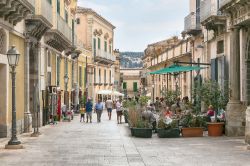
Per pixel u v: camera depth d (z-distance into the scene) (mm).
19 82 20891
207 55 25422
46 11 23297
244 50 18750
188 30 27953
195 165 11391
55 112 29141
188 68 23016
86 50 49875
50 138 18531
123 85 87438
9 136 18906
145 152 13906
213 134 18312
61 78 33812
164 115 22188
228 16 18922
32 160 12398
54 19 27469
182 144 15852
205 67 23625
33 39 23234
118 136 19359
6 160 12406
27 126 21672
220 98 18703
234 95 18266
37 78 24344
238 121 18062
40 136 19422
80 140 17703
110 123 29609
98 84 57219
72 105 39406
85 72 48469
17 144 15000
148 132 18438
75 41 38875
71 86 39125
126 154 13492
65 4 34031
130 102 28828
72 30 38031
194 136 18344
